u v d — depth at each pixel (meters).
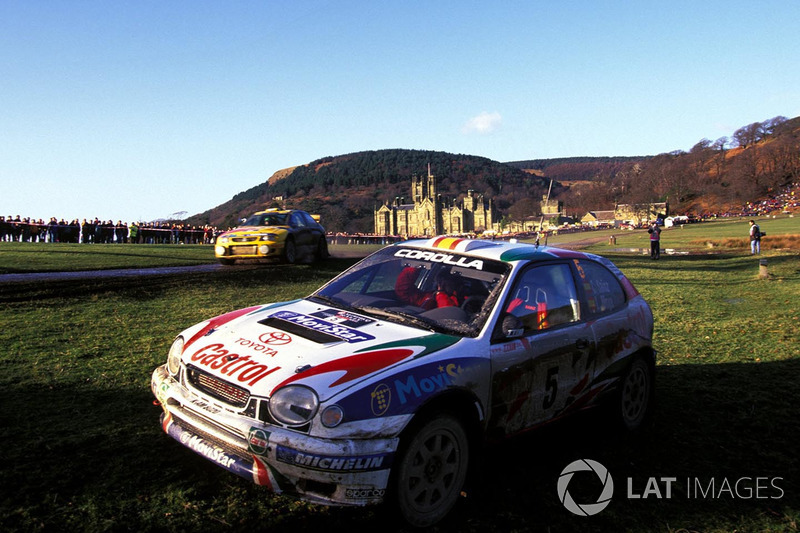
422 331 3.66
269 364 3.18
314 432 2.86
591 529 3.30
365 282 4.51
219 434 3.09
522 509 3.46
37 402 4.65
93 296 9.97
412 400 3.06
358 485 2.86
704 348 8.21
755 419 5.32
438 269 4.36
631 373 4.95
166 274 13.08
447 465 3.29
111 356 6.27
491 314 3.79
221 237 16.14
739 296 14.21
